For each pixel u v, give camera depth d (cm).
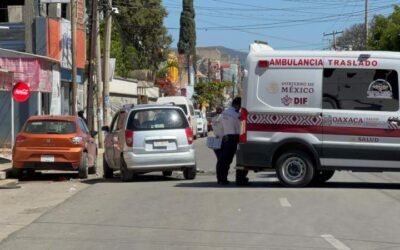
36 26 2944
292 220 1060
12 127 2333
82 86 3622
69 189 1590
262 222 1046
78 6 3472
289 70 1420
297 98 1417
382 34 4519
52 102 2994
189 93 8400
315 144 1410
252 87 1441
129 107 1761
